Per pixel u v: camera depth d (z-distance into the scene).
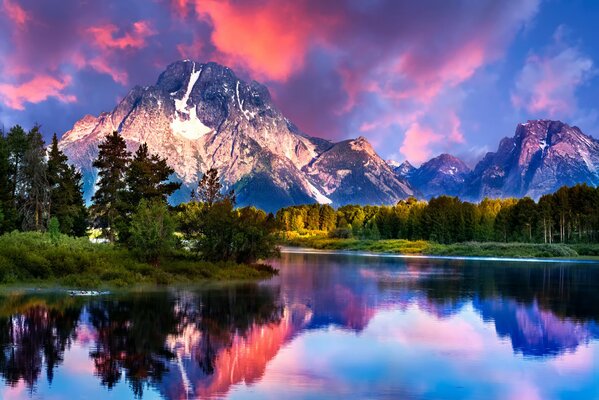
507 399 16.12
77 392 15.99
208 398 15.70
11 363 18.83
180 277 46.09
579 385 17.52
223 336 23.88
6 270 38.56
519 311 32.06
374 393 16.42
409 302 35.50
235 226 57.19
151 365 18.91
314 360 20.05
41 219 60.41
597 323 28.06
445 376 18.28
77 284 38.50
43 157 61.22
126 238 56.25
